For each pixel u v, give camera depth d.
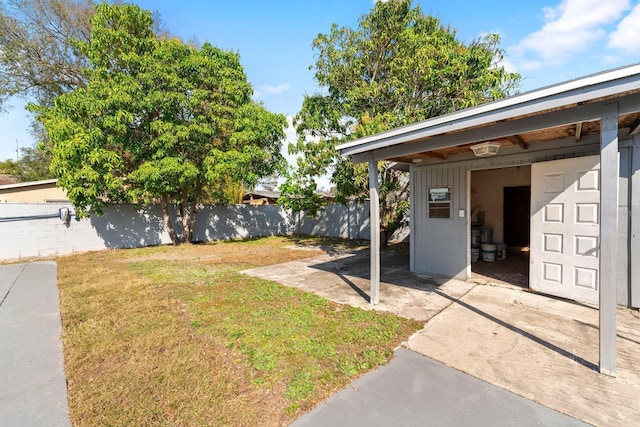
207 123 9.36
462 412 2.05
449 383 2.38
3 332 3.45
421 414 2.04
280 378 2.49
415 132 3.33
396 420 1.98
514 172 8.30
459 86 6.61
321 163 7.64
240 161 9.25
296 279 5.85
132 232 10.52
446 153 5.29
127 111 8.20
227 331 3.42
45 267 7.18
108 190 8.45
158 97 8.39
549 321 3.54
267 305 4.30
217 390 2.33
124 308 4.22
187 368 2.65
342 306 4.20
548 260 4.52
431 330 3.36
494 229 8.69
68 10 12.04
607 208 2.39
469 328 3.40
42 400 2.22
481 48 6.70
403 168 7.08
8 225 8.27
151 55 8.83
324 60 8.11
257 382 2.43
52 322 3.74
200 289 5.18
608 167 2.36
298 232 15.20
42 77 12.29
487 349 2.91
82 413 2.08
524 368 2.57
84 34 12.60
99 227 9.80
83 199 8.27
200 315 3.94
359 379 2.46
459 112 2.92
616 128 2.30
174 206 11.62
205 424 1.97
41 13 11.71
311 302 4.39
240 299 4.59
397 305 4.21
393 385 2.37
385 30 7.46
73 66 12.65
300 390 2.31
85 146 7.74
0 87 11.62
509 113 2.62
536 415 2.01
